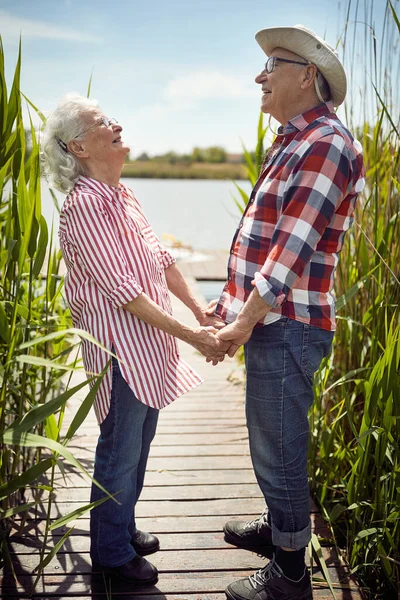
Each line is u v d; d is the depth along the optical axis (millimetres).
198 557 1940
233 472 2506
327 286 1597
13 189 1832
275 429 1641
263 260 1604
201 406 3295
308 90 1565
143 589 1778
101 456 1724
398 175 2168
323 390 2330
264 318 1586
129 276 1595
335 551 1989
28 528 2064
